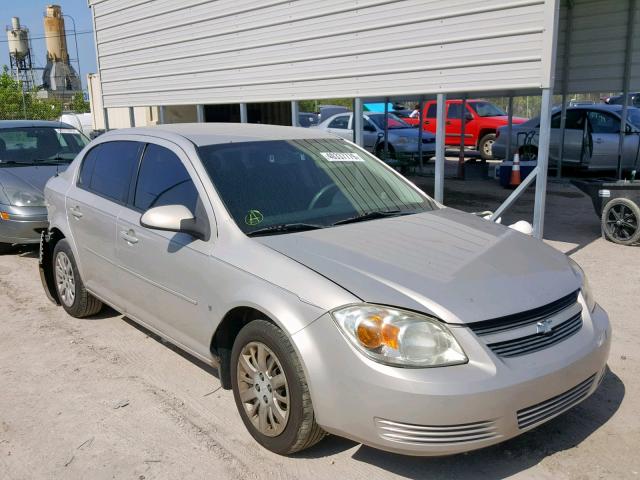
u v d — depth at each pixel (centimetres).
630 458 326
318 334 293
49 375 439
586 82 1220
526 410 287
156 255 402
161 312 411
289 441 315
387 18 790
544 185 650
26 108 3141
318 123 1856
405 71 782
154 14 1214
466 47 705
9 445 351
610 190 755
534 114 2883
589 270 654
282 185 398
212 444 346
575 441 343
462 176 1448
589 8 1184
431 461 326
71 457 338
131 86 1333
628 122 1247
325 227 371
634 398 388
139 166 448
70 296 547
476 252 344
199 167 390
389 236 359
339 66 870
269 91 993
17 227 733
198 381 425
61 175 567
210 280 355
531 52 641
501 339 287
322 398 293
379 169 462
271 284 318
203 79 1126
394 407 274
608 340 335
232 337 363
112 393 409
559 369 294
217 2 1057
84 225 495
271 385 324
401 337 278
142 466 328
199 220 375
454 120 1853
